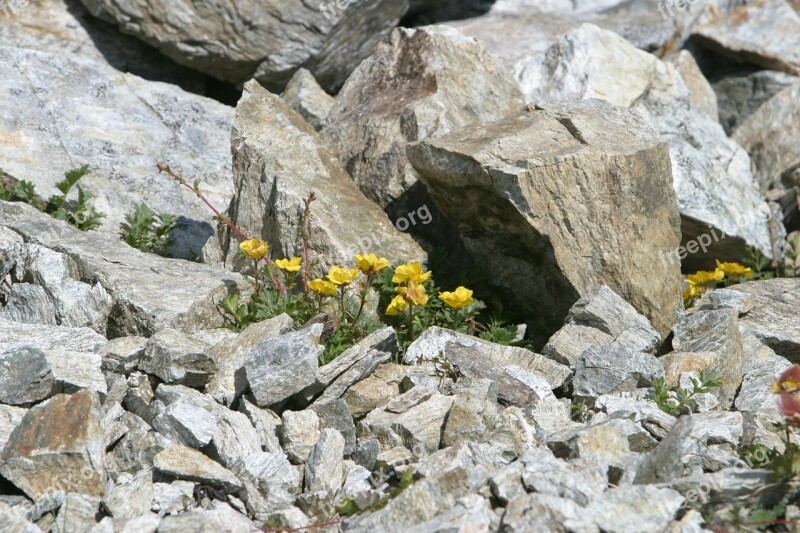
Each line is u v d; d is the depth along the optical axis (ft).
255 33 33.12
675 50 41.52
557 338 21.80
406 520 15.14
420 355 21.21
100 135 29.30
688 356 21.25
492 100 28.68
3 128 27.99
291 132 26.00
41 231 23.80
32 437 16.58
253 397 18.74
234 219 25.53
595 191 22.61
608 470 16.47
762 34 41.22
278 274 23.89
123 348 19.34
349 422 18.44
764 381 21.52
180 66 35.50
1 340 19.44
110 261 22.71
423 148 23.66
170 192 28.73
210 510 15.44
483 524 14.44
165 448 17.20
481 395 18.49
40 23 33.94
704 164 31.01
